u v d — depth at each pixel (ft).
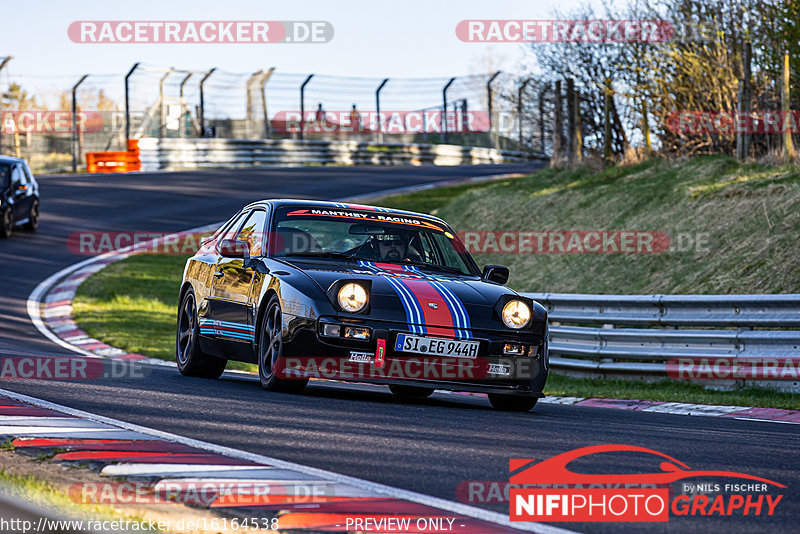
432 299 75.10
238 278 85.61
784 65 156.15
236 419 59.41
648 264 140.77
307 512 35.99
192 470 42.86
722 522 38.19
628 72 213.87
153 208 287.07
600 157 209.15
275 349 76.74
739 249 129.70
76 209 282.77
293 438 52.95
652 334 110.63
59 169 437.17
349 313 72.43
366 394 85.92
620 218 163.84
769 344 100.78
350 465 45.93
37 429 52.65
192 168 431.84
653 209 158.40
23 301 174.91
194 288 96.17
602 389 107.86
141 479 40.93
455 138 543.80
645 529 36.60
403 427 59.77
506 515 37.65
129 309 173.58
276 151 457.27
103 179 357.61
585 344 118.32
